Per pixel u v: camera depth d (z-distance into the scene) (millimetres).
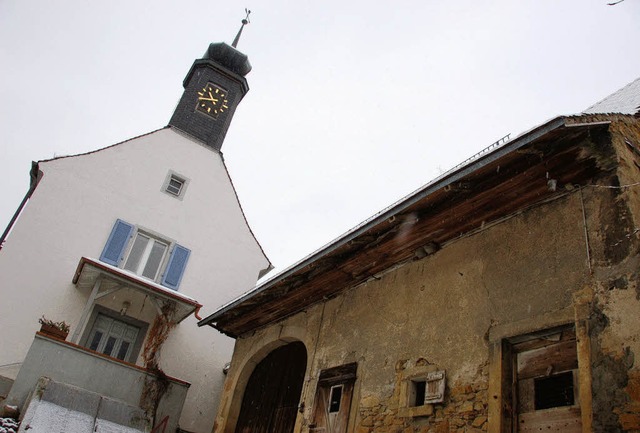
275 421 8398
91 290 13164
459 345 5582
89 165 14648
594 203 4938
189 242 15430
